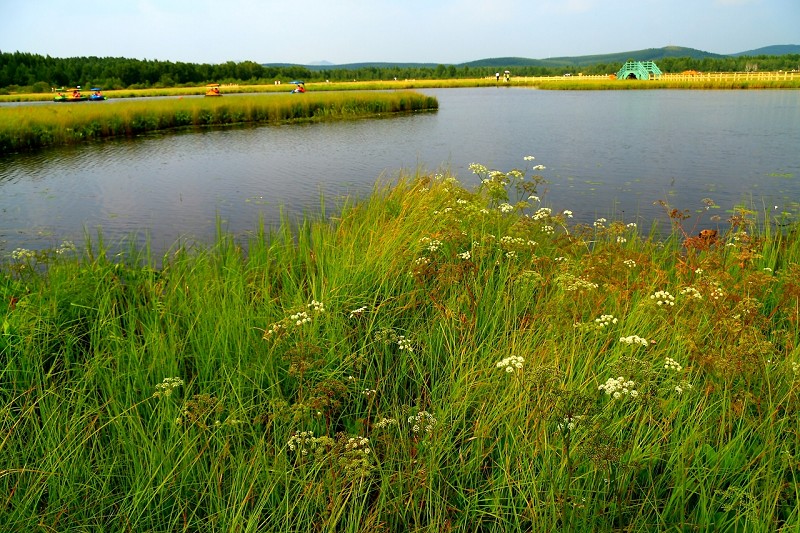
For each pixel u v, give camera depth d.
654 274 5.98
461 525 3.25
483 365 4.25
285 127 35.88
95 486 3.38
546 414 3.33
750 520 2.99
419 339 4.89
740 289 5.72
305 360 3.95
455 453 3.70
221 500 3.24
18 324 4.68
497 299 5.11
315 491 3.25
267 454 3.53
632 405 3.69
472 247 6.15
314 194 15.43
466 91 90.81
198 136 31.53
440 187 8.84
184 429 3.67
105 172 20.09
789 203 12.87
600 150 22.34
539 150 22.72
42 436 3.63
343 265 5.95
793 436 3.48
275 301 5.60
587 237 7.77
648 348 4.34
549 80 116.00
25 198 15.79
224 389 4.02
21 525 3.08
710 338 4.54
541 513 3.13
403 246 6.34
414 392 4.50
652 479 3.42
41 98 78.69
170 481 3.31
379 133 30.91
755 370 3.76
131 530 3.10
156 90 94.25
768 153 20.53
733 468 3.35
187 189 16.73
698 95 62.28
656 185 15.41
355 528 3.05
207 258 7.04
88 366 4.25
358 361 4.39
